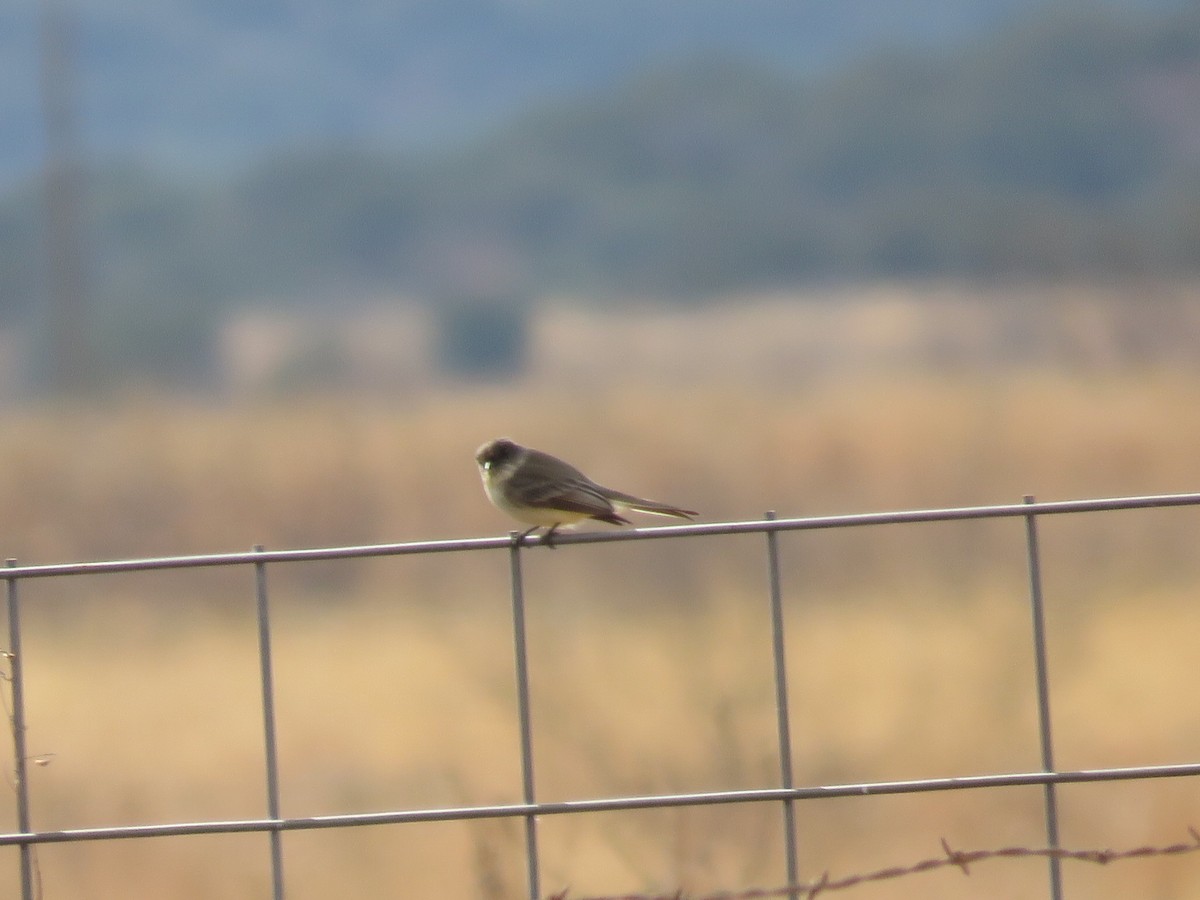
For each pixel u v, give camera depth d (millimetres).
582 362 59438
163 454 22984
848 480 22250
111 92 128500
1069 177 79312
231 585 20172
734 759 9289
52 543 21484
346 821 4895
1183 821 9953
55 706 14914
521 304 71812
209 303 76938
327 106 133750
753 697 10188
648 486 22422
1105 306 37531
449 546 4996
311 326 70750
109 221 82438
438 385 49438
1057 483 21422
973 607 13734
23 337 64688
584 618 14336
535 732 11016
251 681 15609
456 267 85500
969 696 11695
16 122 115938
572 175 91062
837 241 78375
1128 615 14727
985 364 38000
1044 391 26219
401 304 80000
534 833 4941
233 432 24219
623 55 147000
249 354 65188
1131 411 23688
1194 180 58438
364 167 88938
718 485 22344
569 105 94938
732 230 81375
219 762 13086
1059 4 82625
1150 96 80188
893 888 9594
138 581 20094
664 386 32750
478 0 148875
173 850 10891
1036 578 4961
